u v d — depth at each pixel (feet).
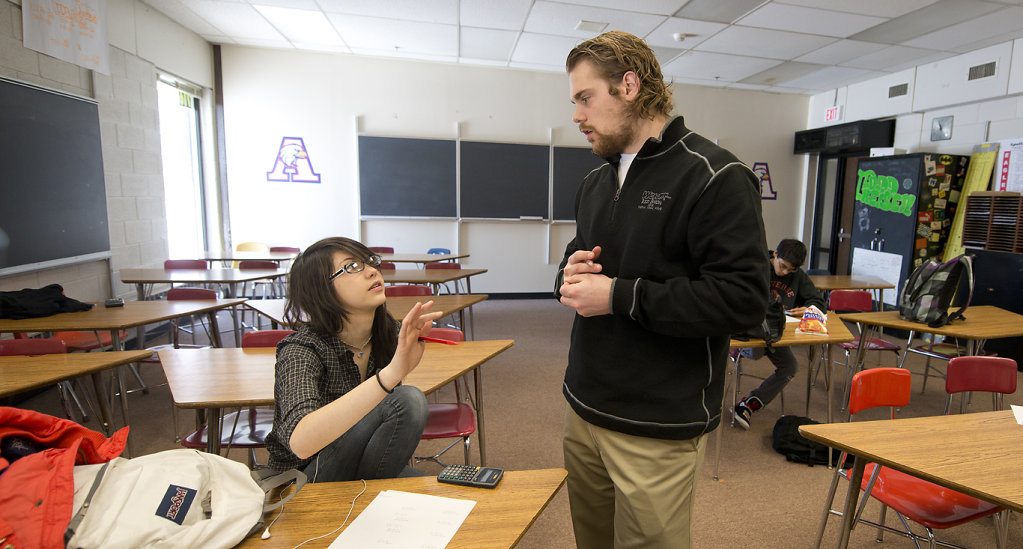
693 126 22.57
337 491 3.43
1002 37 15.08
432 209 20.84
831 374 8.90
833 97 22.12
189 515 2.60
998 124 15.96
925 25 14.24
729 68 19.22
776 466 8.57
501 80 20.95
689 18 14.55
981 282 15.10
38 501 2.27
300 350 3.89
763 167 23.49
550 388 11.94
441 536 2.94
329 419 3.06
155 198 15.79
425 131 20.57
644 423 3.45
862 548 6.44
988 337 9.34
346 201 20.35
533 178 21.54
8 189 10.52
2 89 10.34
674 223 3.30
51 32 11.65
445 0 13.93
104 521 2.36
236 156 19.34
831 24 14.46
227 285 17.29
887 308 17.98
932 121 18.06
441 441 9.15
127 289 14.49
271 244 19.97
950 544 5.95
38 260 11.29
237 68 18.97
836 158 22.62
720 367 3.56
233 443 6.10
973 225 15.65
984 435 4.69
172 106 17.40
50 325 8.52
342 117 19.93
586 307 3.32
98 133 13.14
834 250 22.93
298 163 19.79
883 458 4.22
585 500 4.21
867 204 18.88
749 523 6.96
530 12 14.64
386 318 4.39
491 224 21.68
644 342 3.45
